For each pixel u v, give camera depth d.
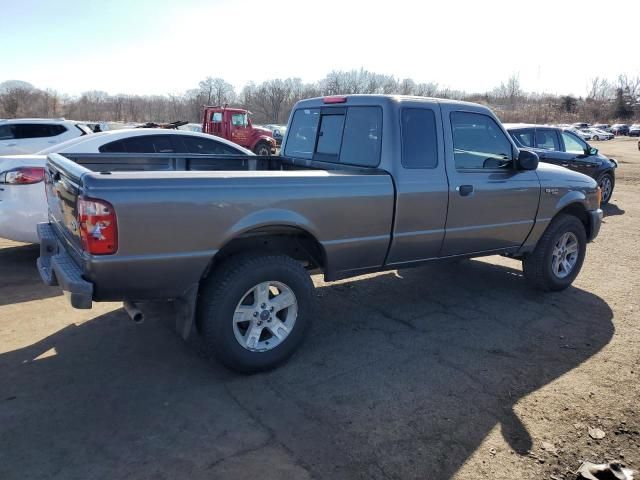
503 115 66.12
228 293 3.35
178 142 7.06
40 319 4.42
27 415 3.02
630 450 2.89
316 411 3.16
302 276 3.65
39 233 3.98
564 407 3.29
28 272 5.67
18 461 2.62
